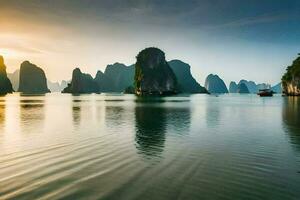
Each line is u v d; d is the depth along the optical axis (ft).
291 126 110.73
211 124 117.60
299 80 583.17
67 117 148.77
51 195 39.42
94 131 98.32
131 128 106.01
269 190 41.34
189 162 56.54
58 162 56.75
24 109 212.23
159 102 334.03
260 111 189.06
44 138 84.43
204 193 40.22
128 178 46.52
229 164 54.90
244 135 89.51
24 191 40.78
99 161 57.52
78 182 44.55
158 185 43.21
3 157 60.95
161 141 79.41
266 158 59.82
